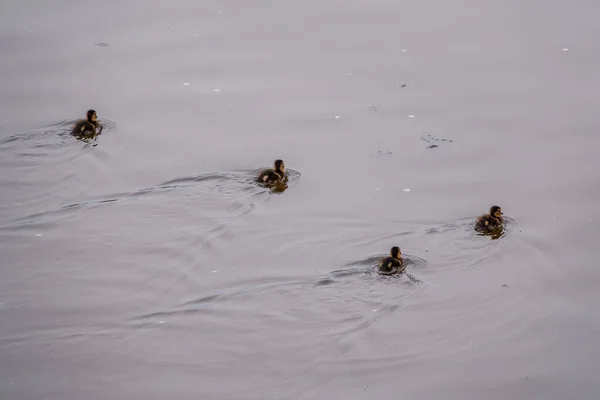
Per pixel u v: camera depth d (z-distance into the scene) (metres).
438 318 23.59
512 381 21.67
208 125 34.62
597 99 36.12
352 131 33.97
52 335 23.12
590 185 30.16
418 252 26.28
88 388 21.41
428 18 44.22
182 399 21.06
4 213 28.33
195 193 29.58
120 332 23.30
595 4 45.38
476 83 37.62
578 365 22.31
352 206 28.80
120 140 33.25
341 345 22.64
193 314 23.83
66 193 29.50
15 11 45.22
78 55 40.44
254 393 21.23
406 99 36.44
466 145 32.91
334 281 24.88
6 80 37.88
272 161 31.64
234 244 26.81
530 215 28.34
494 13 44.66
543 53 40.16
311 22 43.88
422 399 21.03
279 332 23.11
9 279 25.27
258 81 38.16
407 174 30.95
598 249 26.64
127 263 26.00
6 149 32.12
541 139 33.28
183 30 43.09
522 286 24.92
